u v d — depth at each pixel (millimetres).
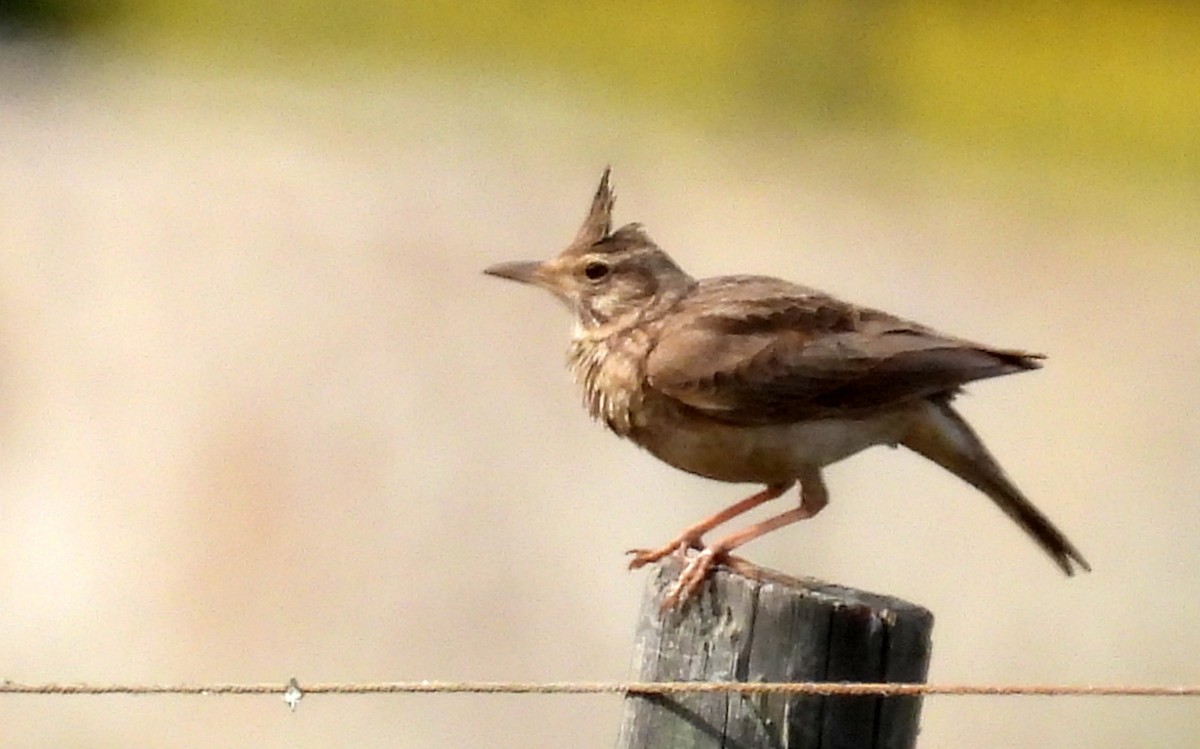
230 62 23609
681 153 20859
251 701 14758
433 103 21906
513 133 21203
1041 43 22156
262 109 22156
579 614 15062
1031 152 21766
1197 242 20297
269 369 17281
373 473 16266
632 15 22875
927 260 18922
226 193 19844
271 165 20188
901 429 8016
